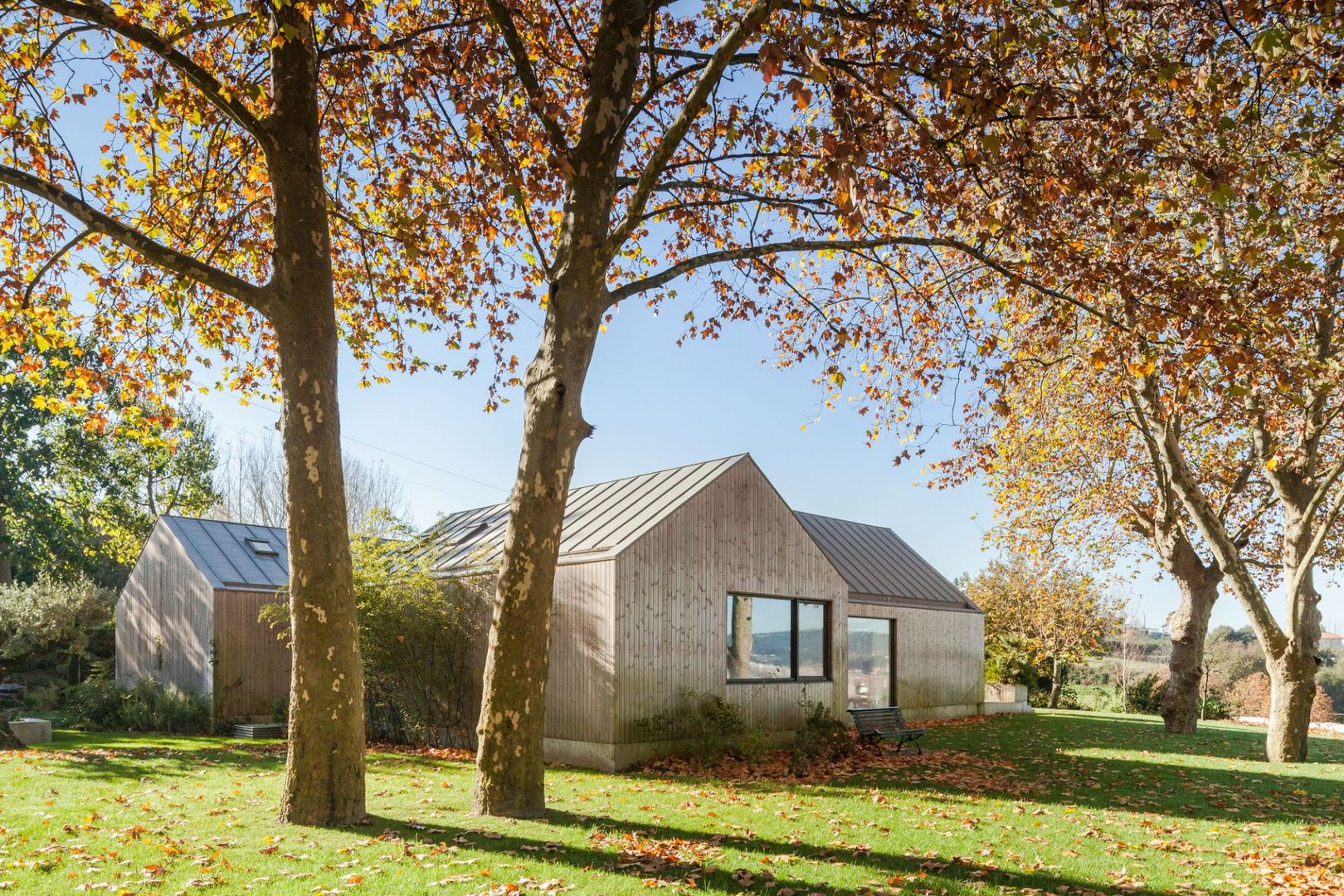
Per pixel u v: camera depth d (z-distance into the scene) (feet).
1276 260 38.68
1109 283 30.66
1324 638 221.66
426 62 30.22
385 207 40.37
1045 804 32.63
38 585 86.38
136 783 32.65
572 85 36.09
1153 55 27.55
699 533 46.91
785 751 48.06
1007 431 53.52
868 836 26.05
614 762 41.01
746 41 25.57
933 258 41.68
